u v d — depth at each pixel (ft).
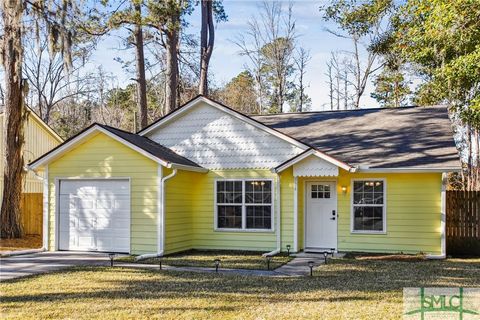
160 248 47.01
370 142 52.54
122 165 48.88
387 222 47.91
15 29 58.54
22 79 61.21
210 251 51.26
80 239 50.03
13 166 61.31
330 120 61.21
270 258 44.98
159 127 55.72
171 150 55.01
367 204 48.75
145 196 48.01
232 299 27.09
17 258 44.45
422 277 34.24
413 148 49.55
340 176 49.75
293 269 38.37
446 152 47.62
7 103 60.75
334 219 50.03
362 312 24.12
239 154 52.80
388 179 48.06
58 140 89.81
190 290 29.60
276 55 137.80
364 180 48.96
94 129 48.88
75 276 34.53
